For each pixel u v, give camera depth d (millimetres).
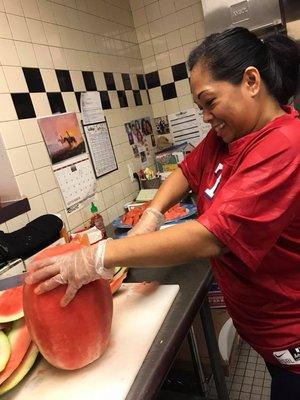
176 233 674
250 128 757
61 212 1599
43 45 1585
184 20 2281
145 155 2391
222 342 1527
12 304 793
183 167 1101
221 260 850
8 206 1285
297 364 842
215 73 703
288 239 755
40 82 1549
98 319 681
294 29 1919
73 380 689
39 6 1580
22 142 1432
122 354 731
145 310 876
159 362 707
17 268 1079
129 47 2332
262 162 661
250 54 713
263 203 655
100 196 1890
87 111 1840
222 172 825
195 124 2424
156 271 1136
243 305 881
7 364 680
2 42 1380
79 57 1823
